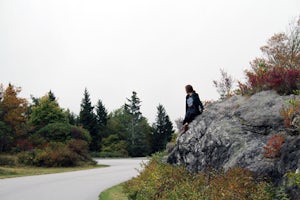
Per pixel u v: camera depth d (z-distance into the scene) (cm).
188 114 1291
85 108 8862
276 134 921
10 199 1351
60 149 3922
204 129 1184
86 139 5153
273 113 1026
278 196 727
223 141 1050
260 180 820
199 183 984
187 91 1315
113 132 8781
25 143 4500
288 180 728
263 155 882
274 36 1694
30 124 5531
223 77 1659
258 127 1013
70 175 2548
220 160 1033
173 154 1353
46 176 2472
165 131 9562
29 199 1349
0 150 4631
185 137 1254
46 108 5556
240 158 930
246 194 761
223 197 771
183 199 888
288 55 1545
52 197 1402
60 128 4906
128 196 1310
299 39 1686
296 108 895
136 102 9856
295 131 866
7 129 4806
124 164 4034
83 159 4066
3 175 2577
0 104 5138
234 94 1374
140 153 8269
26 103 5391
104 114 9475
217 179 910
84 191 1593
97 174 2631
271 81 1168
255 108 1098
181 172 1178
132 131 8606
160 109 9756
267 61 1567
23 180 2147
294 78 1114
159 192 1048
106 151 7806
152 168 1421
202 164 1124
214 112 1222
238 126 1063
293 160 758
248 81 1306
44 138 4859
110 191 1583
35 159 3659
